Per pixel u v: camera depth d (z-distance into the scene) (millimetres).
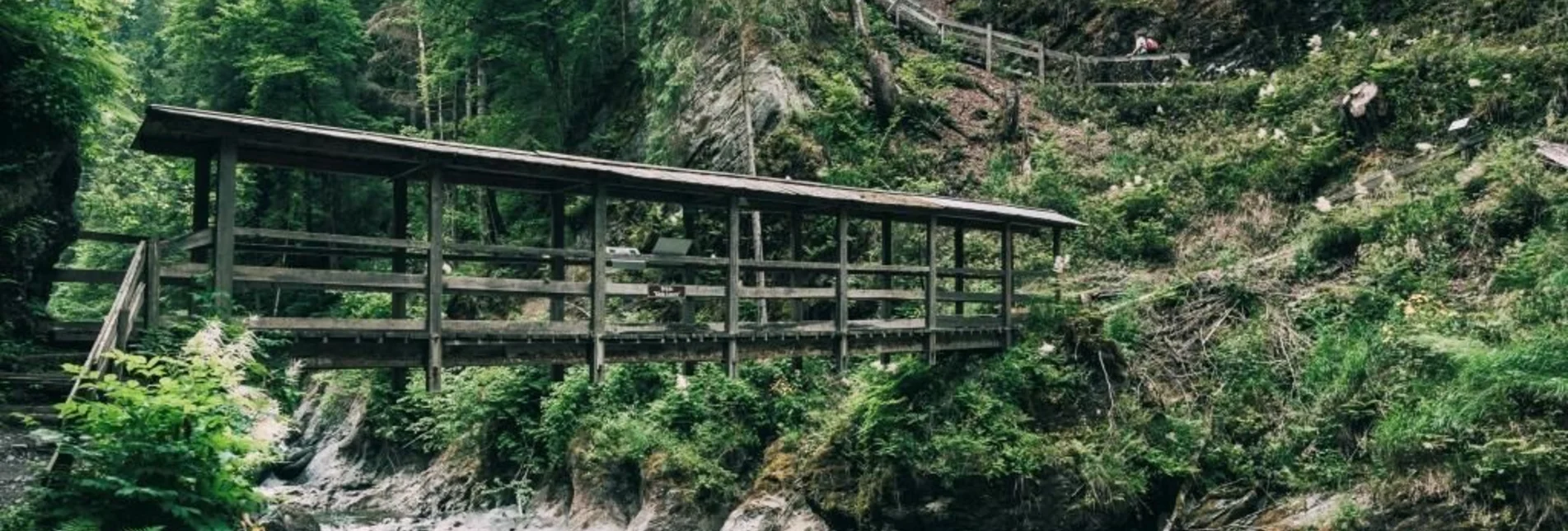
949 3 34719
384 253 12688
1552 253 14883
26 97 12148
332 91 31500
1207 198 21906
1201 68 27953
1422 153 19719
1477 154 18703
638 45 30375
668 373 20297
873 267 15930
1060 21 31641
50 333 11031
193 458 7422
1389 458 13031
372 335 10836
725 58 27203
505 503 20812
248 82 32500
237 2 31484
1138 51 28906
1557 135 17984
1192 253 20641
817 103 26406
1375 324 15641
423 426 23078
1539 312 14055
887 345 16047
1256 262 18516
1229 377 16109
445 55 32969
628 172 12664
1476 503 12047
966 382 16609
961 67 29656
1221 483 14703
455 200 32062
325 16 30688
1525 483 11727
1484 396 12648
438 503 21266
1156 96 26953
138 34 46156
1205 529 14109
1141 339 17297
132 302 9219
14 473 7945
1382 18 25312
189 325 9375
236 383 8094
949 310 20859
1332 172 20812
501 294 11906
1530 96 19156
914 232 23234
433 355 11203
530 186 13438
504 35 30188
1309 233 18766
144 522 7180
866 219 17406
